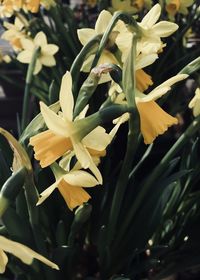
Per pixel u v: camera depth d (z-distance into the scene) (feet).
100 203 1.37
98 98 1.70
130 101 0.86
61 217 1.23
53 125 0.83
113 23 1.00
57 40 1.89
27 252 0.73
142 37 1.05
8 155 1.22
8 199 0.81
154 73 1.84
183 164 1.48
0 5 1.92
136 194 1.36
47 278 1.12
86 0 2.09
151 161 1.85
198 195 1.45
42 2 1.74
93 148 0.87
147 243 1.34
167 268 1.36
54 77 1.93
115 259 1.26
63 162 0.99
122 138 1.75
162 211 1.26
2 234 1.07
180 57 1.99
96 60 1.01
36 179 1.20
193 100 1.12
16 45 1.86
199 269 1.57
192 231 1.43
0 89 3.06
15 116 2.75
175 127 2.15
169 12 1.73
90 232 1.40
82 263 1.39
